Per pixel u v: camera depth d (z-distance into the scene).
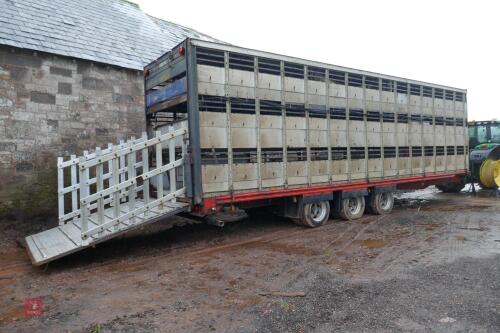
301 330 3.43
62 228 7.09
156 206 6.78
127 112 10.84
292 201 8.07
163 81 7.32
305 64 7.86
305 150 7.88
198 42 6.32
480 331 3.29
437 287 4.38
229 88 6.70
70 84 9.71
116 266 5.75
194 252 6.48
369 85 9.23
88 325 3.70
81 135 9.89
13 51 8.77
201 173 6.33
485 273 4.82
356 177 8.88
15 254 6.57
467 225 8.10
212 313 3.90
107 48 10.88
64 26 10.56
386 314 3.70
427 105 10.88
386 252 6.06
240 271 5.34
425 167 10.72
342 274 5.02
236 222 9.12
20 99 8.86
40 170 9.10
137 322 3.73
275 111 7.38
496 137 15.33
